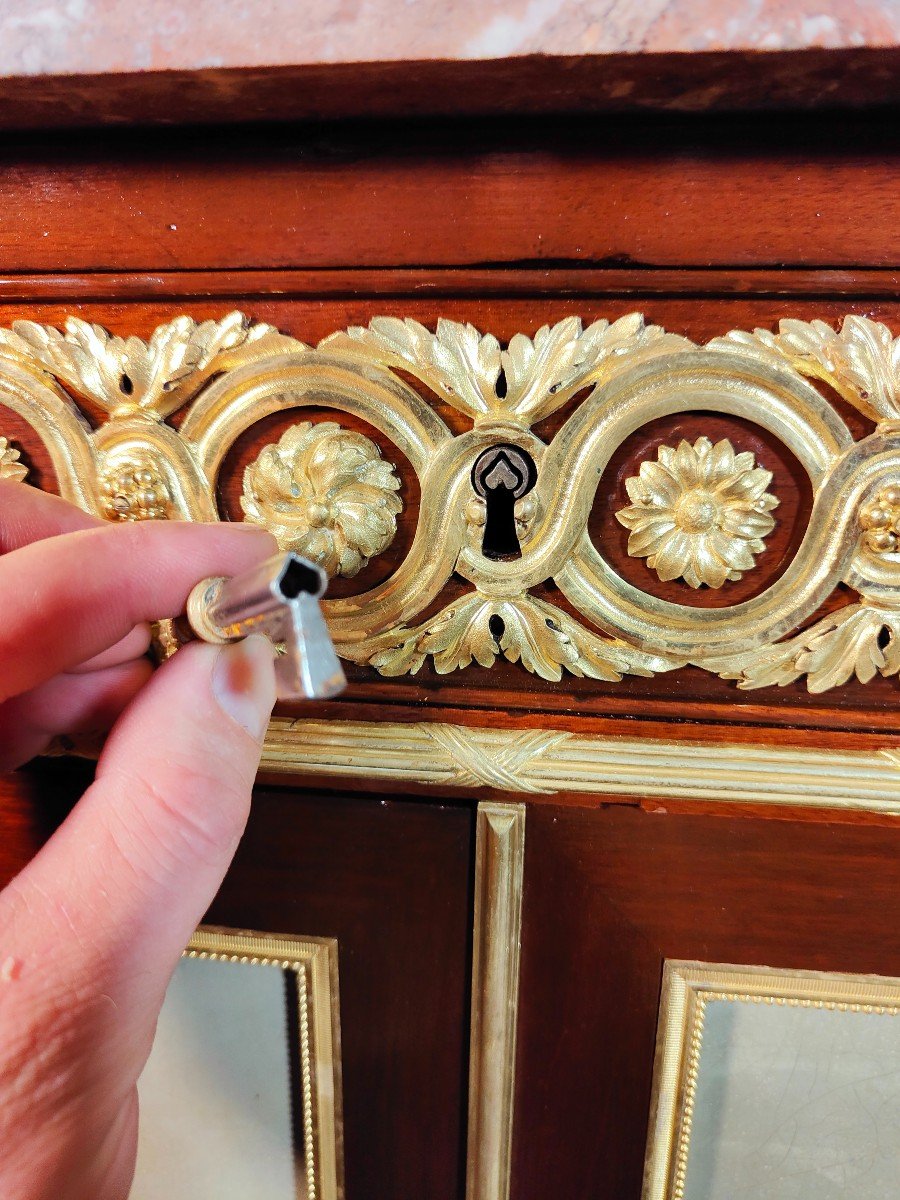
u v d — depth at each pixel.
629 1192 0.36
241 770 0.23
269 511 0.30
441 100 0.23
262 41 0.21
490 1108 0.35
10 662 0.23
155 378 0.28
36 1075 0.21
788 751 0.30
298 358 0.27
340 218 0.26
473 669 0.31
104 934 0.21
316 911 0.34
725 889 0.31
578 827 0.31
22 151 0.26
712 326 0.26
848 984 0.32
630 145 0.25
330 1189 0.38
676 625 0.29
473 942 0.33
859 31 0.20
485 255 0.26
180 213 0.27
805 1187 0.37
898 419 0.26
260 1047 0.37
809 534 0.28
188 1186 0.40
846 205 0.25
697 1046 0.33
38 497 0.28
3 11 0.22
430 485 0.28
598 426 0.27
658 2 0.20
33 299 0.28
